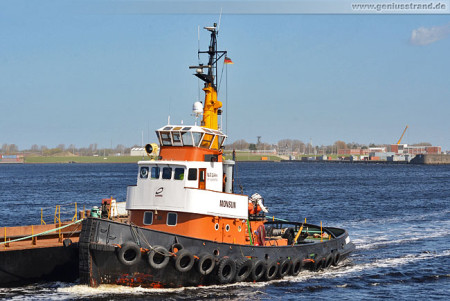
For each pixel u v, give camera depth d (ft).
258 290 157.17
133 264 142.00
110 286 145.18
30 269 153.99
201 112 169.89
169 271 146.61
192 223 152.05
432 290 163.22
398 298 154.92
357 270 187.01
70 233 173.17
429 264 196.75
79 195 537.65
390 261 201.98
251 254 158.81
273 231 200.54
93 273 142.41
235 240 165.37
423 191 592.60
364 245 236.02
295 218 340.80
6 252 149.79
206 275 151.23
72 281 161.17
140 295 145.18
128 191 157.38
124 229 142.10
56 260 157.79
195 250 148.15
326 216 350.84
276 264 164.55
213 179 161.99
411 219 329.11
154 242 144.46
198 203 151.12
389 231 278.46
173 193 151.33
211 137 164.66
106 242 140.05
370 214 360.69
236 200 163.12
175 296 146.72
